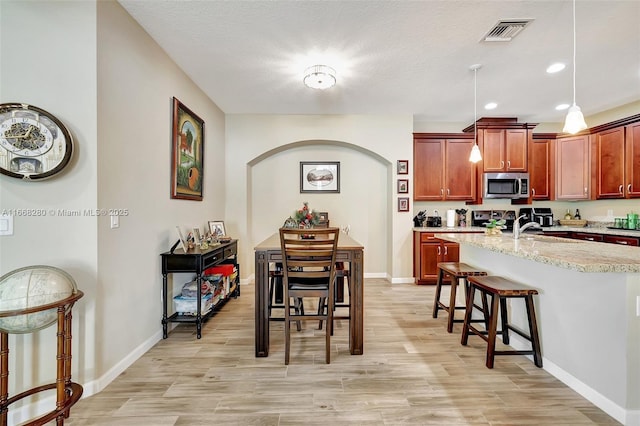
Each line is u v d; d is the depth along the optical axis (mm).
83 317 1753
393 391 1791
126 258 2074
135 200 2180
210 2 1948
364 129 4371
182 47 2508
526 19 2131
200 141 3342
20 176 1594
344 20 2145
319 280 2328
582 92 3535
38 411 1608
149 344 2355
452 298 2668
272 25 2199
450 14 2078
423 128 4789
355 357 2211
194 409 1630
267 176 4691
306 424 1513
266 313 2221
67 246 1725
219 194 4051
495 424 1511
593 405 1654
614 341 1556
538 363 2047
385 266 4793
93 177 1763
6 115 1573
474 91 3467
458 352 2291
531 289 2014
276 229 4699
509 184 4391
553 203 4777
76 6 1734
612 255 1744
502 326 2406
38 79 1670
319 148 4719
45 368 1648
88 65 1750
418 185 4488
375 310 3250
